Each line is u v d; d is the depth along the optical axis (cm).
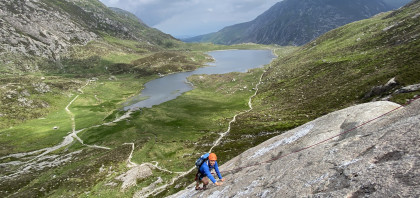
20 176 7638
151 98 16388
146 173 6412
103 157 8131
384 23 17812
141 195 5506
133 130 10844
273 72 18912
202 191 1199
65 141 10462
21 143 10369
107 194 5703
